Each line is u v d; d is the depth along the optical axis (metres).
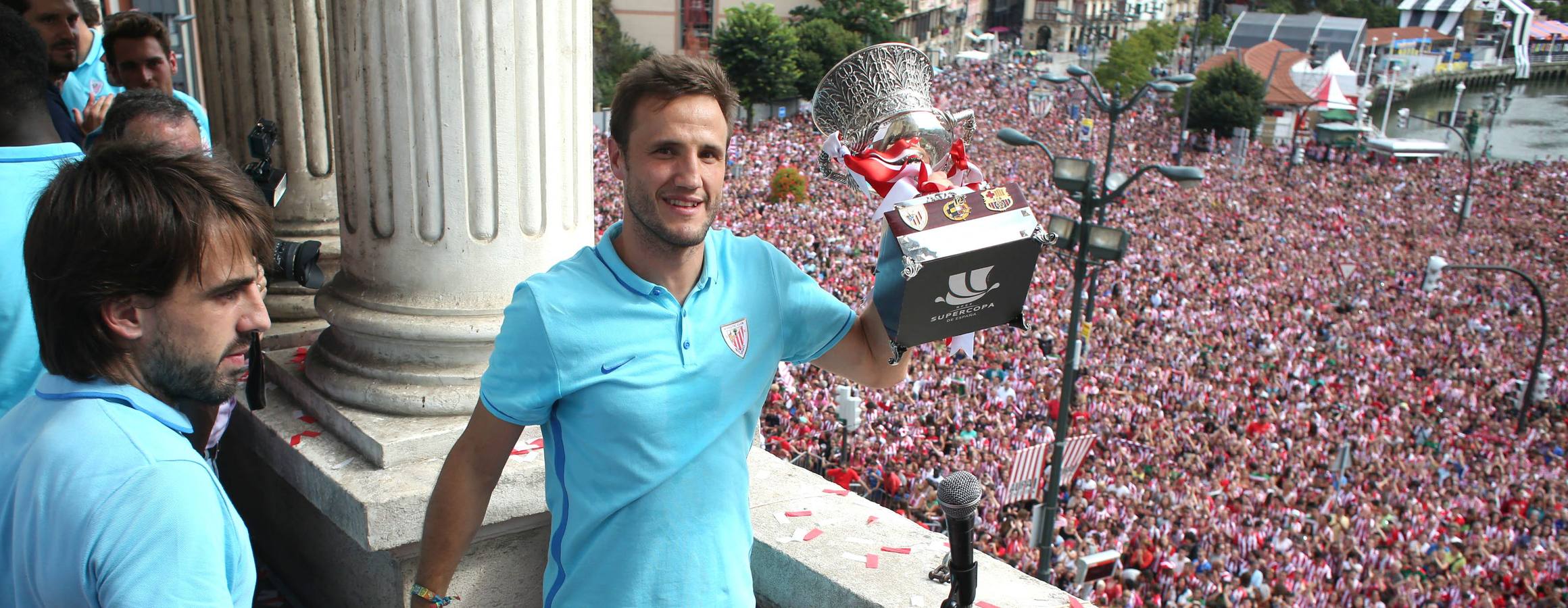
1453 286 40.25
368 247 3.09
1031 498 14.66
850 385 19.08
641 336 1.82
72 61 3.53
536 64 2.97
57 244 1.36
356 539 2.75
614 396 1.81
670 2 82.56
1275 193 55.91
